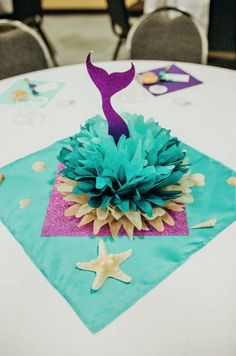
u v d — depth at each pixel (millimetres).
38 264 649
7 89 1242
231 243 677
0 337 547
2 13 2600
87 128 827
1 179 836
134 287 604
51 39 3660
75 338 540
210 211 742
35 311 578
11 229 722
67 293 599
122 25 2391
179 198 754
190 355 516
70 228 717
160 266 638
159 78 1274
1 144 974
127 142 741
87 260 653
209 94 1188
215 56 2143
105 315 564
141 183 702
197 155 901
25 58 1502
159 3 2301
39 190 811
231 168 858
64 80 1297
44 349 530
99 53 3312
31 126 1049
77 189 713
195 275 622
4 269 645
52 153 927
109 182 688
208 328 547
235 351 520
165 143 766
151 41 1613
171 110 1109
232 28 2014
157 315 564
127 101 1156
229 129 1010
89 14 4316
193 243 678
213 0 1973
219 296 589
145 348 524
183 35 1574
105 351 522
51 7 4316
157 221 716
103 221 712
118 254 655
